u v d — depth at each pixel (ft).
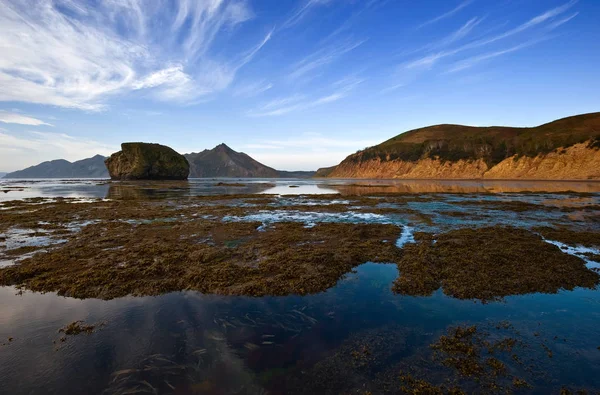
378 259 42.01
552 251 43.39
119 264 39.81
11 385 18.02
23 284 34.01
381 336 22.97
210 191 198.08
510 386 17.54
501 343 21.77
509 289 31.01
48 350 21.53
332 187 250.78
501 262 38.65
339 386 17.70
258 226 67.46
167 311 27.37
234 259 42.34
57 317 26.45
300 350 21.27
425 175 465.88
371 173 583.17
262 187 257.96
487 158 414.62
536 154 348.79
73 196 152.05
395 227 63.82
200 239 54.44
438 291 31.24
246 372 18.94
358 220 76.02
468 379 18.17
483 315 26.08
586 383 17.75
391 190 200.44
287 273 35.58
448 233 57.06
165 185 284.00
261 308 27.86
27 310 27.78
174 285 32.91
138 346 21.89
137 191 193.67
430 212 89.15
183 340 22.62
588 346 21.39
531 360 19.85
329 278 34.45
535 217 78.54
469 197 138.62
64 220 75.15
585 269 36.47
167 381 18.22
